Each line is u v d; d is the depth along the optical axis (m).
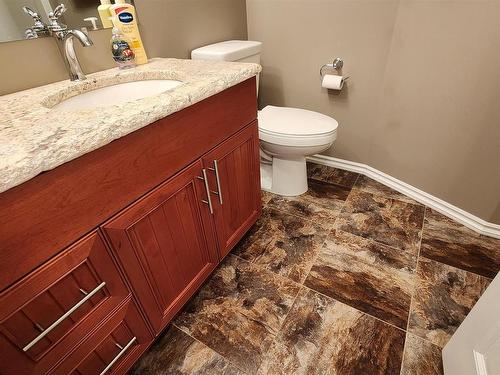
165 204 0.77
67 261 0.56
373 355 0.92
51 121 0.57
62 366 0.63
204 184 0.90
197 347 0.98
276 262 1.26
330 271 1.20
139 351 0.85
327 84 1.57
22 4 0.79
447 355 0.84
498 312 0.63
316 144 1.35
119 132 0.57
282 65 1.80
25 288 0.51
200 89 0.75
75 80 0.90
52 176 0.50
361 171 1.85
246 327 1.02
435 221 1.43
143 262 0.75
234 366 0.92
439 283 1.13
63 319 0.58
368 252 1.28
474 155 1.25
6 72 0.80
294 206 1.59
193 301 1.12
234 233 1.19
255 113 1.08
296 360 0.92
